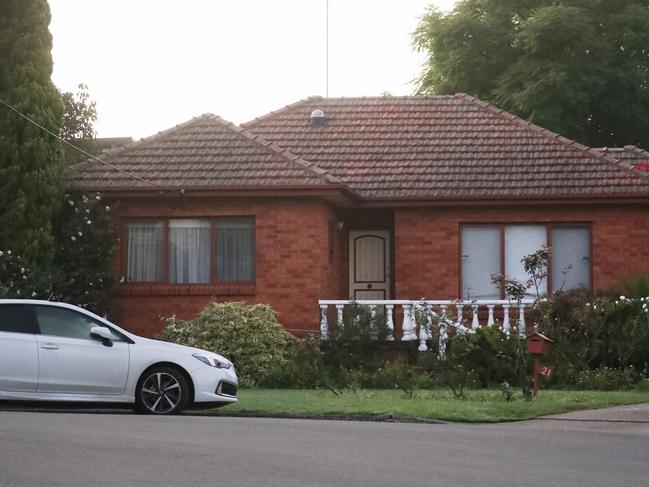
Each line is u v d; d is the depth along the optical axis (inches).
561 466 438.9
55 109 936.9
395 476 405.4
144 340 637.9
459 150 1077.8
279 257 959.6
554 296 899.4
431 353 881.5
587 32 1605.6
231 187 941.8
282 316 956.0
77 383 619.2
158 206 969.5
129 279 970.7
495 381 832.3
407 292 1029.8
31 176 909.2
